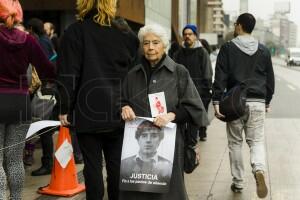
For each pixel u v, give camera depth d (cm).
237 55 581
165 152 394
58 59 416
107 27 418
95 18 416
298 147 927
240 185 615
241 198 595
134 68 412
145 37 398
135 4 1664
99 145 425
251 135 588
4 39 430
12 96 441
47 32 920
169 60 407
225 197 599
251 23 586
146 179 394
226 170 738
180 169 407
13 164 461
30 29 757
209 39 4109
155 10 2280
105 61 414
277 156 840
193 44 835
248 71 581
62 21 1365
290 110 1592
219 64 589
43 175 688
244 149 884
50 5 1259
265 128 1174
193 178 689
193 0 4369
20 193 471
